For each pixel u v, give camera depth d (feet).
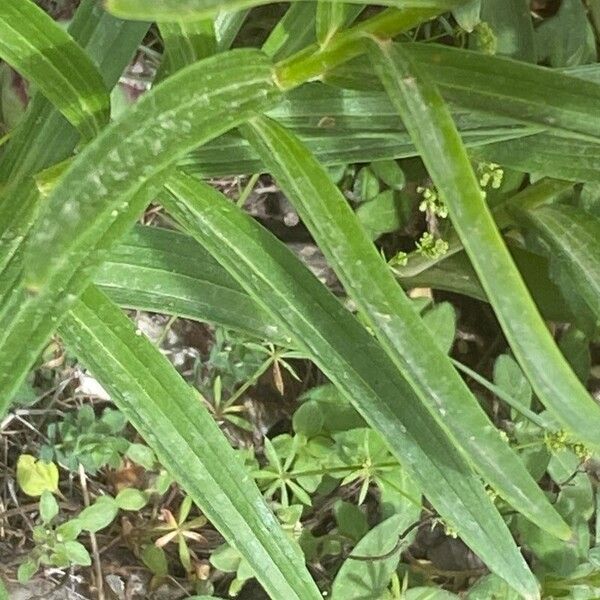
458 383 0.96
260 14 1.87
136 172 0.88
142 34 1.29
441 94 0.94
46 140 1.21
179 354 1.98
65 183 0.86
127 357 1.16
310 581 1.28
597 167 1.32
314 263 2.05
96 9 1.27
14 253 1.11
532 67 0.92
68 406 1.87
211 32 1.05
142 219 1.84
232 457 1.21
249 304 1.36
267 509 1.24
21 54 1.03
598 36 1.84
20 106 1.72
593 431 0.87
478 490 1.15
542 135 1.32
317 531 1.96
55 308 1.02
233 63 0.95
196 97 0.92
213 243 1.09
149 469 1.82
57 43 1.03
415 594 1.84
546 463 1.88
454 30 1.66
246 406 1.97
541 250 1.77
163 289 1.34
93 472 1.84
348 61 0.99
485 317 2.11
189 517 1.94
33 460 1.77
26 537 1.84
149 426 1.18
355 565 1.81
